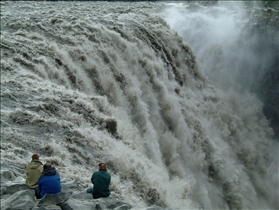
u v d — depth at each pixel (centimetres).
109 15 3216
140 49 2730
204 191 2409
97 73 2330
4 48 2148
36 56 2159
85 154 1523
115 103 2334
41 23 2606
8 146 1408
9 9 3444
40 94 1800
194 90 3095
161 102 2602
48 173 966
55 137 1543
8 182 1109
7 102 1684
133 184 1546
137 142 1970
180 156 2489
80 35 2531
